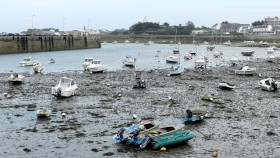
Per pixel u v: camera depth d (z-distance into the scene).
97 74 82.94
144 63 114.50
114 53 168.00
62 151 29.98
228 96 55.44
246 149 30.77
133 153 29.73
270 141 32.94
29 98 52.47
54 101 50.47
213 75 82.19
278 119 40.88
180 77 77.88
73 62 116.06
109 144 31.89
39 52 164.38
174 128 32.88
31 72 87.88
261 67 102.12
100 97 53.75
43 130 35.78
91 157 28.69
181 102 49.97
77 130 35.88
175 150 30.61
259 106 48.03
